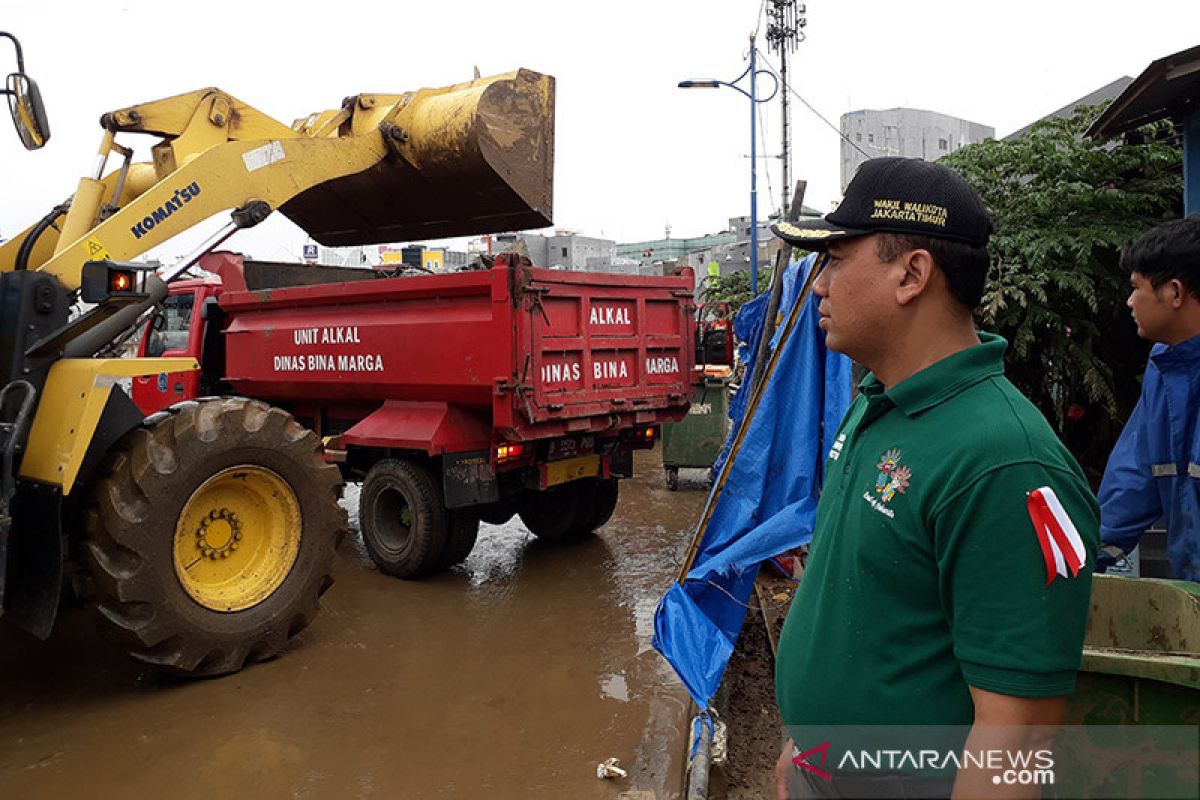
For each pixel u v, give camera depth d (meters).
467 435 5.15
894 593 1.18
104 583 3.49
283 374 6.10
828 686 1.24
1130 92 4.54
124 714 3.52
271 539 4.11
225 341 6.71
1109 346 5.60
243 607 3.90
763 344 4.08
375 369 5.37
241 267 6.77
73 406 3.53
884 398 1.23
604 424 5.21
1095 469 5.70
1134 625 2.00
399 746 3.24
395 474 5.32
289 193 4.79
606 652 4.16
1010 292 5.05
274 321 6.20
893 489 1.17
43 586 3.44
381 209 5.85
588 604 4.89
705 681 3.20
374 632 4.45
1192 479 2.16
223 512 3.96
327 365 5.72
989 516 1.05
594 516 6.27
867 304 1.25
